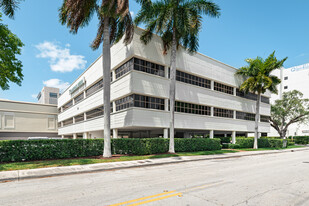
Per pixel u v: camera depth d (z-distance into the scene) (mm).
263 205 4977
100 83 23891
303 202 5258
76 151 13680
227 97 27156
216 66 25984
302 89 58594
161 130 24438
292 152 25188
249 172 9711
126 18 15203
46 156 12508
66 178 8156
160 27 16344
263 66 26656
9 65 15633
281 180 7934
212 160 14891
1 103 39562
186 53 22266
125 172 9539
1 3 12703
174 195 5660
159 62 19516
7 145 11305
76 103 31719
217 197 5531
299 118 42469
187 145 19188
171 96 17266
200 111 23609
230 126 27188
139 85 17812
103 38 15094
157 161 12828
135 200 5215
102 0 13750
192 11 16984
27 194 5848
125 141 15859
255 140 27359
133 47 17656
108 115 14164
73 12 12812
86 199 5324
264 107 34344
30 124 43000
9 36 15320
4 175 8234
